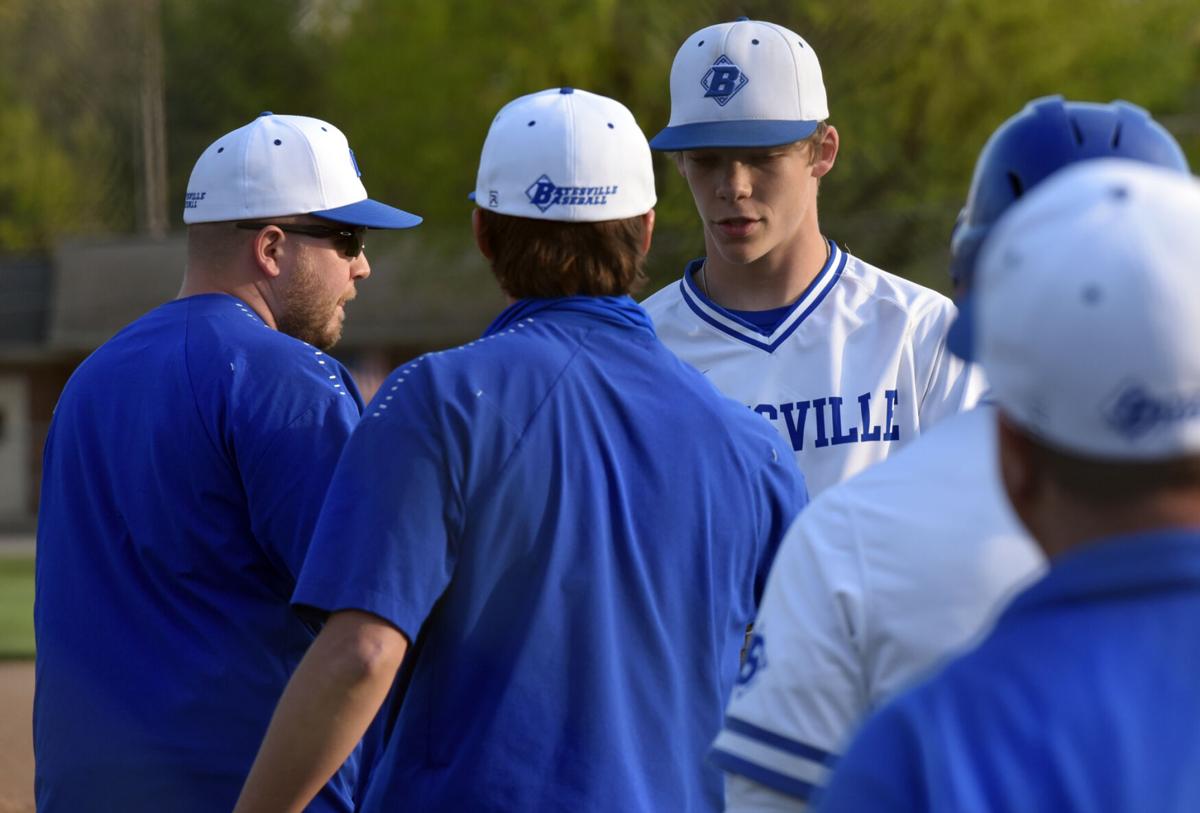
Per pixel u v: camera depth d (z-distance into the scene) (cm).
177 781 1112
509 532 901
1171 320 457
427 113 9519
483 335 986
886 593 681
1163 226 464
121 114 16362
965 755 462
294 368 1148
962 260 742
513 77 9131
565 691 904
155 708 1116
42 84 16300
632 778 909
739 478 969
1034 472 505
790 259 1427
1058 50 8688
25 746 3080
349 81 10025
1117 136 727
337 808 1141
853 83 8581
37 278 13162
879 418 1398
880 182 8712
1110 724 459
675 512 938
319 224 1252
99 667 1134
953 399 1390
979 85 8712
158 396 1152
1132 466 474
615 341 958
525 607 903
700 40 1362
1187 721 458
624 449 934
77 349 12481
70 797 1147
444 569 895
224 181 1232
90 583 1152
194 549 1128
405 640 884
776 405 1415
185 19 16125
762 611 735
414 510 884
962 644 666
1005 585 666
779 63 1346
